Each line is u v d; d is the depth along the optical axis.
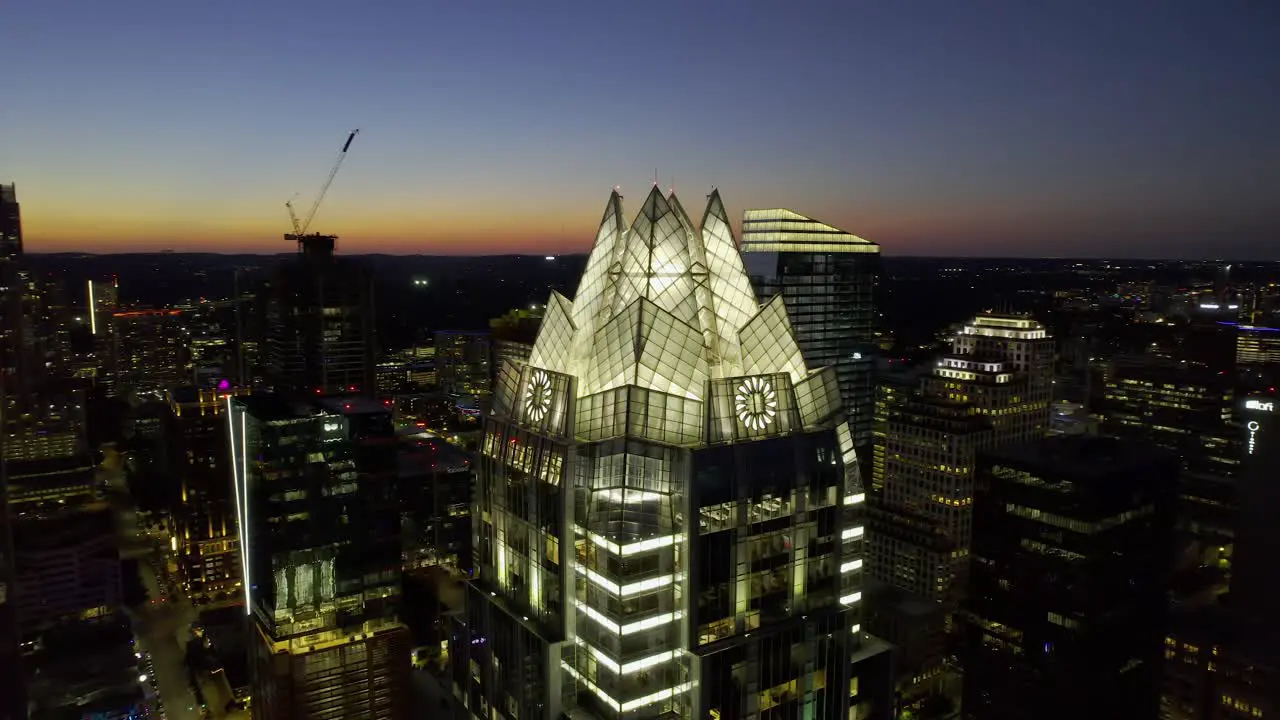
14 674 106.94
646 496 98.56
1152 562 199.88
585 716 102.75
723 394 104.69
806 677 110.50
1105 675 190.75
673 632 101.75
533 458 109.25
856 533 117.06
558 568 104.88
